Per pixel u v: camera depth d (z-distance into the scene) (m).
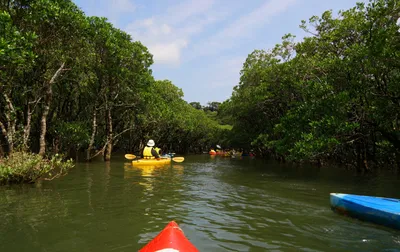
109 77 22.03
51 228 6.13
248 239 5.67
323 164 22.39
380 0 11.22
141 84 23.17
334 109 12.88
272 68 20.23
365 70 12.43
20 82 16.59
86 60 17.31
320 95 13.53
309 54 17.52
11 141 13.35
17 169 10.66
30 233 5.82
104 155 25.59
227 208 8.17
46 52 14.76
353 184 12.94
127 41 21.86
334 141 12.69
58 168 16.05
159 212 7.58
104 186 11.34
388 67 11.57
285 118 16.25
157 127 34.31
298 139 15.33
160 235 4.76
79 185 11.38
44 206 7.95
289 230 6.25
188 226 6.43
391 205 6.89
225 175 16.25
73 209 7.68
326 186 12.33
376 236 5.89
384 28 11.70
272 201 9.16
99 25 19.08
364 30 13.02
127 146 40.88
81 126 20.97
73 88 21.22
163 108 31.30
